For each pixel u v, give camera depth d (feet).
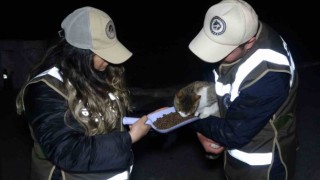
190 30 35.09
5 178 14.85
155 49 30.55
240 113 7.22
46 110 6.37
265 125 7.70
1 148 16.81
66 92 6.52
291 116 7.98
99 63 6.78
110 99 7.04
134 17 38.11
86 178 7.06
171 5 39.75
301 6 38.19
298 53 29.50
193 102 7.94
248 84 7.10
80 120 6.57
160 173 14.78
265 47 7.27
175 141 16.60
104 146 6.53
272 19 36.78
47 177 7.03
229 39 6.91
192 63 26.23
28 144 17.11
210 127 7.71
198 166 15.10
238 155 8.11
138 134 7.02
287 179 8.21
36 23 37.17
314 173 14.42
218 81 7.80
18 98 6.72
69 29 6.52
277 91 7.04
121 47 6.79
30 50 21.62
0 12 38.65
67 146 6.28
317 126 17.79
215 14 7.00
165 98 19.53
